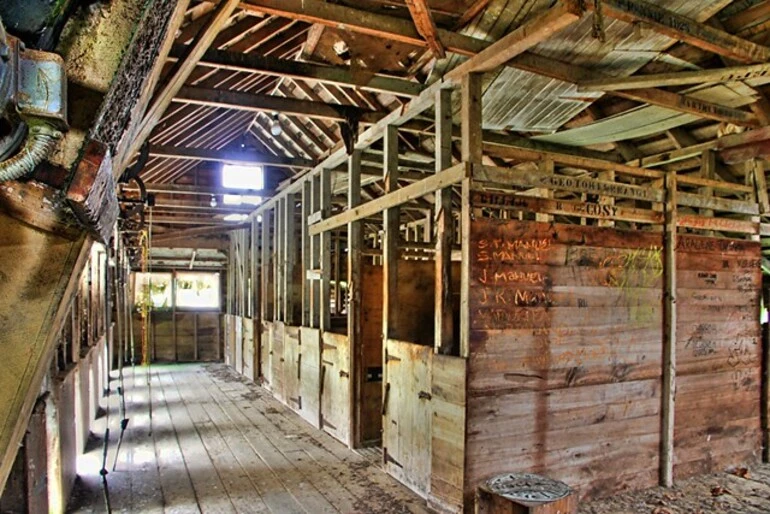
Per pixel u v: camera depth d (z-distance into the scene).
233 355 10.12
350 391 4.69
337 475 3.96
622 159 5.25
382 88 3.64
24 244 0.65
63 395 3.28
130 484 3.77
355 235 4.77
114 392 7.37
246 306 9.51
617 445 3.53
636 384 3.64
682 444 3.86
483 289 3.08
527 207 3.29
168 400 6.88
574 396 3.37
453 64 3.40
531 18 2.92
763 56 3.11
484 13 2.97
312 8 2.64
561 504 1.93
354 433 4.67
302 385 5.91
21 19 0.61
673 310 3.80
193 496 3.55
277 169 7.41
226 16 1.99
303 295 6.15
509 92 3.57
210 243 10.95
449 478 3.12
